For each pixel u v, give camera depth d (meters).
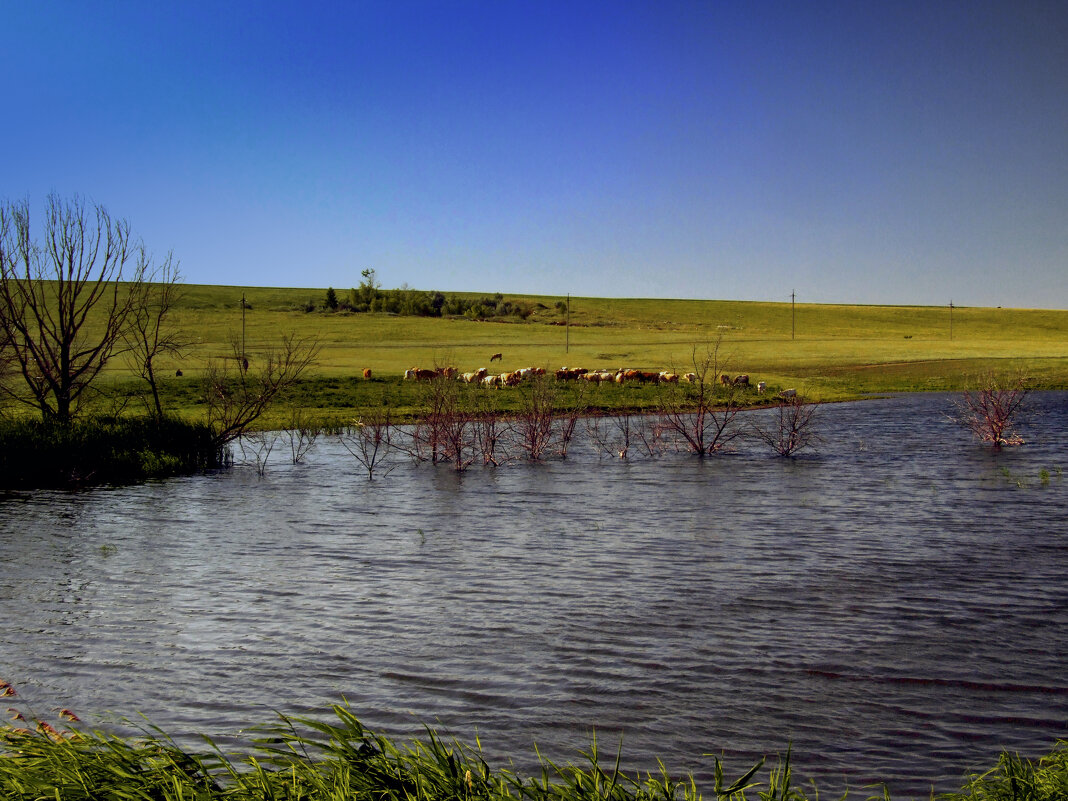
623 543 13.51
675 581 11.23
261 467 22.61
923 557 12.45
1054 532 14.07
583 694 7.61
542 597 10.57
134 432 23.47
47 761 4.55
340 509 16.73
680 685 7.80
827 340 92.25
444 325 100.19
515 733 6.86
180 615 9.95
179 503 17.55
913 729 6.90
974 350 77.88
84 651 8.78
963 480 19.70
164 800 4.29
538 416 25.42
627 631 9.27
